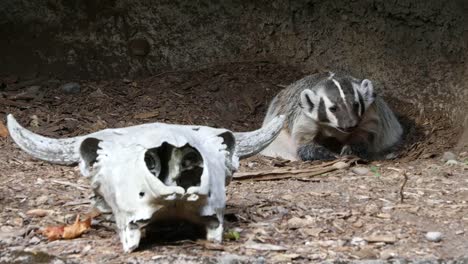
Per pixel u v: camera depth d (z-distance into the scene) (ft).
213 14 52.49
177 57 52.24
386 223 25.03
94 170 21.86
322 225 24.58
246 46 52.80
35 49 50.88
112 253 21.20
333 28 51.75
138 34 52.03
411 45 49.62
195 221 21.58
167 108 46.37
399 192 29.68
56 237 22.72
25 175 31.09
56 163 22.56
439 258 21.63
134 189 20.80
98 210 23.76
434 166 36.55
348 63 51.57
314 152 42.37
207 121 45.60
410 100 49.52
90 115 44.68
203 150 21.59
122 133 22.17
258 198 28.12
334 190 30.07
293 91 44.93
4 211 25.40
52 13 51.39
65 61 50.93
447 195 29.27
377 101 43.80
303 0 51.88
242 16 52.60
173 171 21.08
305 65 52.42
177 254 20.97
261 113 47.55
